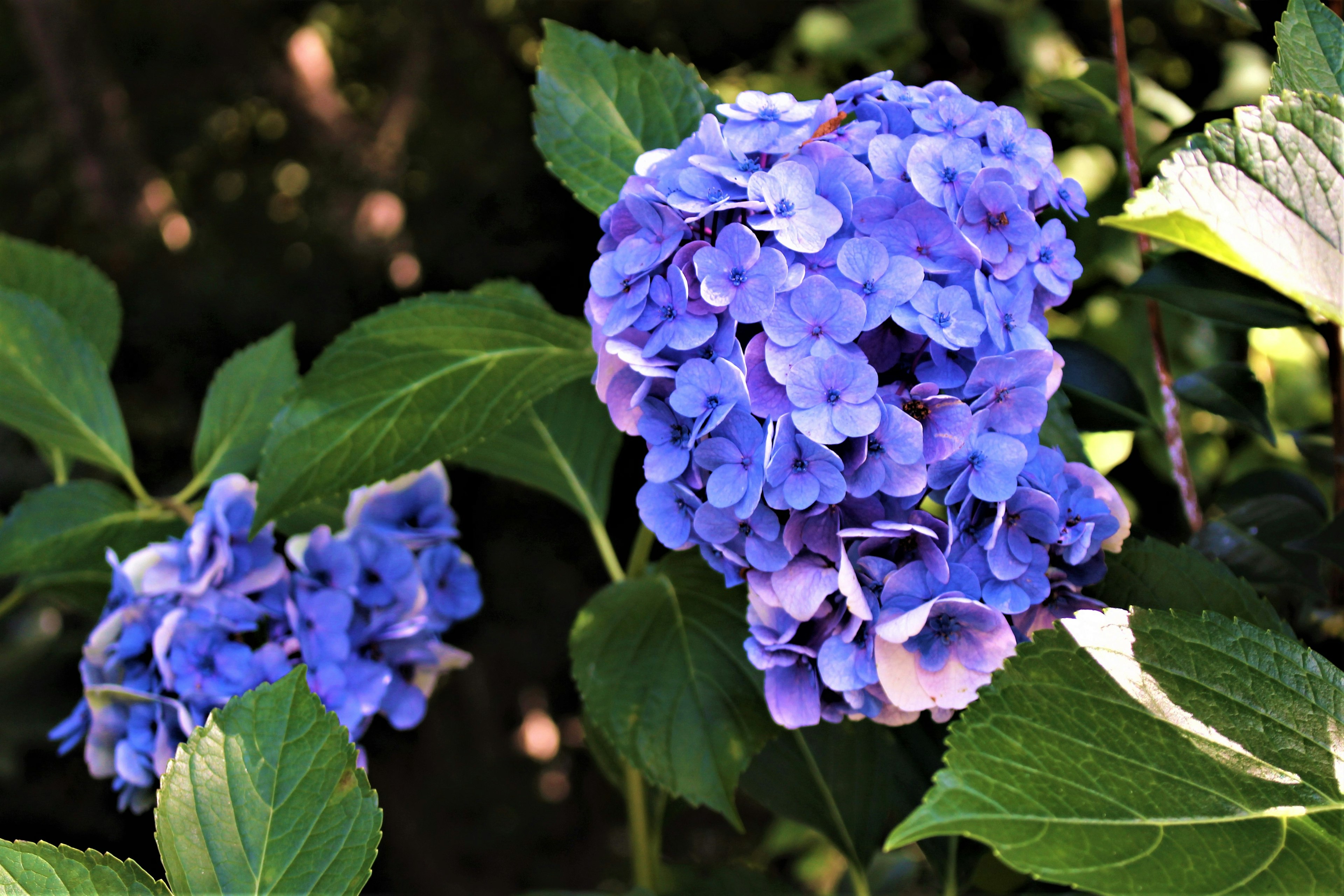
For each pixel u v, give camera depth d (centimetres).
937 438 70
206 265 260
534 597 247
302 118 279
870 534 70
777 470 69
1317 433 90
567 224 239
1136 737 67
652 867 93
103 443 94
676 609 84
